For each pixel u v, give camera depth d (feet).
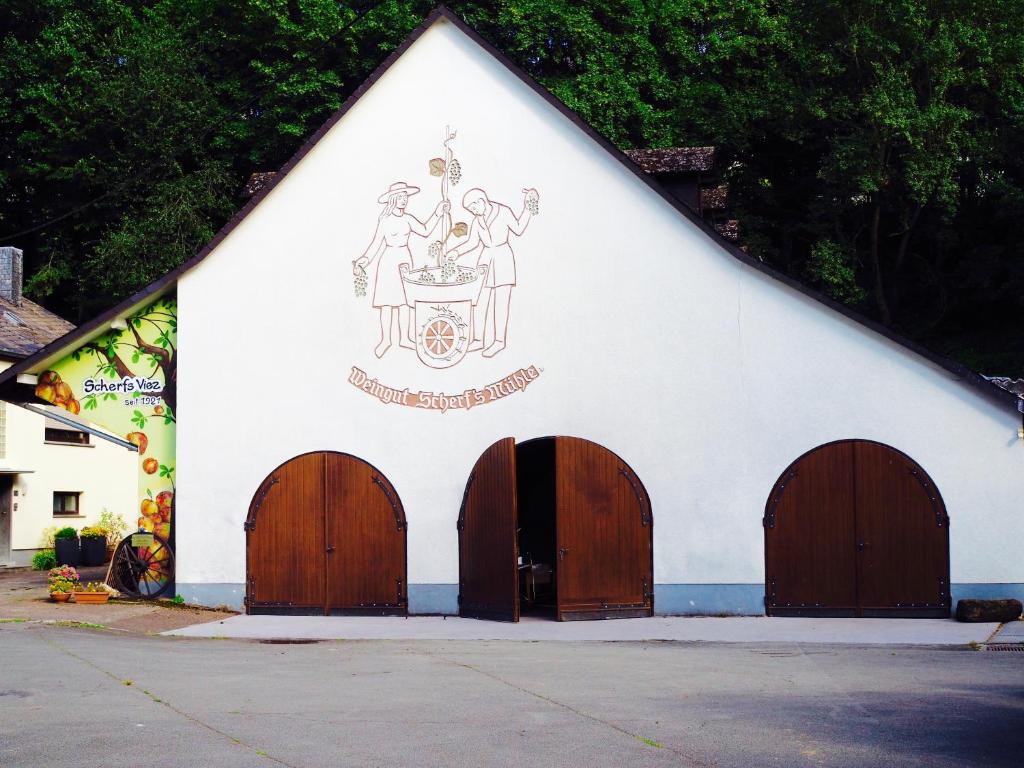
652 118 112.78
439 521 61.00
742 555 58.34
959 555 56.54
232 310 63.36
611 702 35.81
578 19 111.96
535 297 61.16
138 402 64.95
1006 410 56.13
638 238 60.39
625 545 58.90
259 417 62.75
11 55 122.42
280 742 30.12
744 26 119.24
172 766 27.53
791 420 58.39
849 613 57.26
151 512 64.54
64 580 63.77
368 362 62.34
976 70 105.91
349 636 53.31
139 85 118.52
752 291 59.11
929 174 101.40
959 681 39.52
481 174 62.23
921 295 125.70
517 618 57.36
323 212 63.26
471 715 33.73
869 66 106.93
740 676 40.91
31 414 104.32
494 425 61.00
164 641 51.52
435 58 63.16
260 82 122.21
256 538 62.13
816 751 29.09
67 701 35.94
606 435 59.82
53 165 123.75
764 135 120.88
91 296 124.16
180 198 115.24
